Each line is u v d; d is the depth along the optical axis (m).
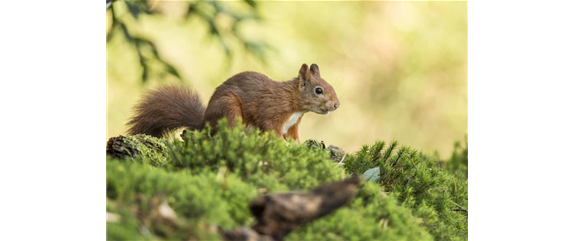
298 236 5.34
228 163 6.43
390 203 6.47
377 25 24.11
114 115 20.42
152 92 10.91
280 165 6.59
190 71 21.95
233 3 17.06
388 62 23.55
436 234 7.02
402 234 6.16
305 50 23.30
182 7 21.67
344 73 23.33
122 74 20.12
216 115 10.23
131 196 5.43
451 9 24.14
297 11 24.03
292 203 5.18
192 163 6.51
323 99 11.09
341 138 22.02
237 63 21.94
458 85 23.08
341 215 5.70
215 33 14.91
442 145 22.20
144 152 7.73
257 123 10.66
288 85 11.01
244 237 5.10
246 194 5.69
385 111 22.86
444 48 23.62
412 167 8.04
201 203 5.33
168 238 5.02
